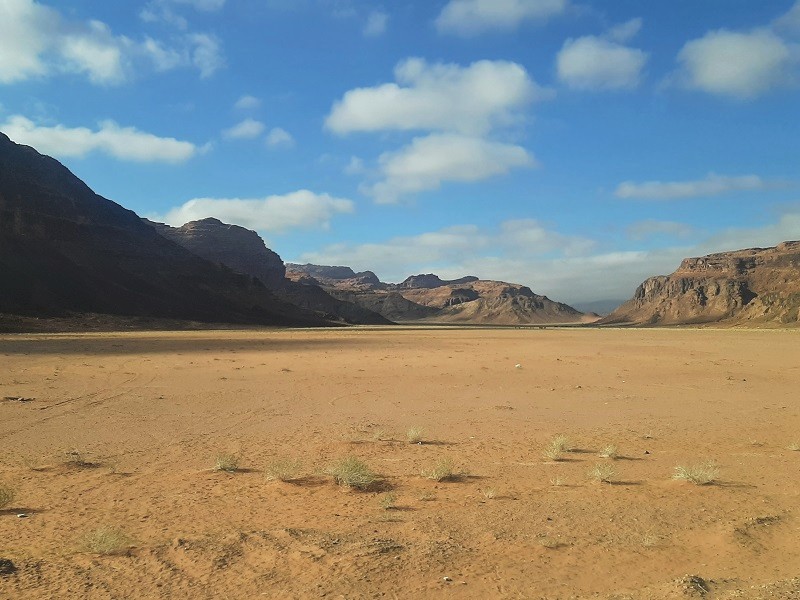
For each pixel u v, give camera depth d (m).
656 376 30.56
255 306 187.00
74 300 123.25
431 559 6.75
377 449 13.31
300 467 11.46
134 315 131.50
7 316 93.31
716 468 11.38
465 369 34.00
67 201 171.38
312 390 24.52
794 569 6.68
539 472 11.16
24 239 134.12
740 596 5.90
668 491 9.80
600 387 25.94
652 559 6.91
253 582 6.14
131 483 10.36
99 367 33.38
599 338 82.88
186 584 6.07
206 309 162.38
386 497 9.02
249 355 45.22
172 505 9.01
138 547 7.11
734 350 52.25
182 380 27.64
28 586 5.96
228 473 11.10
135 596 5.80
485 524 8.05
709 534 7.73
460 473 11.05
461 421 17.38
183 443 14.04
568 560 6.85
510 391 24.48
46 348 48.22
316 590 5.96
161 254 186.75
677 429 16.05
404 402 21.30
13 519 8.29
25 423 16.41
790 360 40.53
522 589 6.10
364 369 33.81
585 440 14.45
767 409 19.66
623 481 10.47
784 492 9.76
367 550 6.95
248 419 17.58
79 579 6.16
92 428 15.91
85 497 9.46
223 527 7.95
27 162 174.25
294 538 7.36
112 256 162.50
